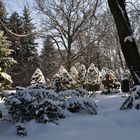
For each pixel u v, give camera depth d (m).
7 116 7.49
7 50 19.62
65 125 6.25
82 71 21.92
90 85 16.44
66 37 34.56
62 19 33.50
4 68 19.58
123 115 6.56
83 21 31.31
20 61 42.16
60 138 5.48
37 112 6.46
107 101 9.16
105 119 6.46
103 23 31.34
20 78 43.69
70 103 7.22
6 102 6.97
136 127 5.97
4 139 5.75
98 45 38.44
